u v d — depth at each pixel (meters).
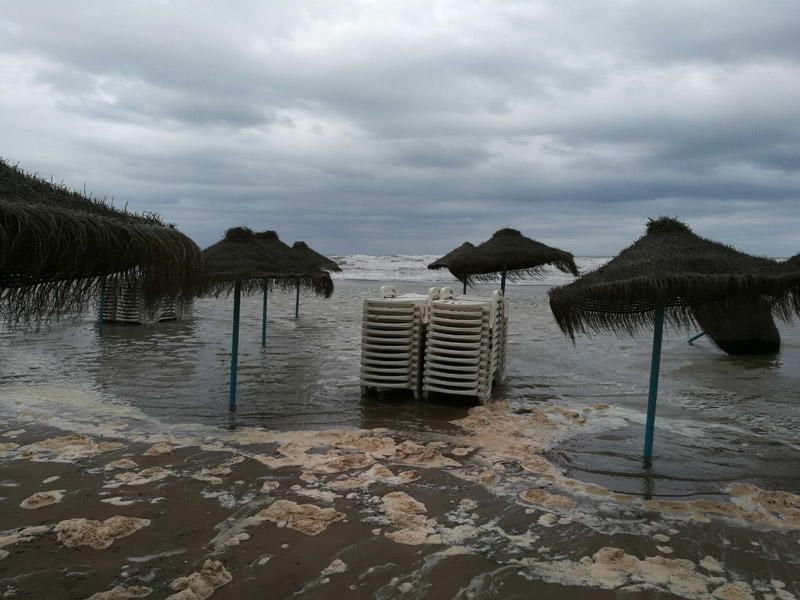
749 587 3.63
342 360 11.18
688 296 5.16
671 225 6.15
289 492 4.95
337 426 6.92
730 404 8.20
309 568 3.79
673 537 4.28
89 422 6.86
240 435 6.47
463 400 8.18
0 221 2.33
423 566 3.83
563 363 11.26
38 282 2.79
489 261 10.27
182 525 4.33
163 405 7.68
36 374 9.36
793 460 5.93
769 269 5.29
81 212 2.81
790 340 14.27
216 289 7.77
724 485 5.29
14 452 5.79
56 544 4.02
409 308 8.12
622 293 5.22
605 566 3.85
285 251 9.16
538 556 3.98
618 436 6.67
